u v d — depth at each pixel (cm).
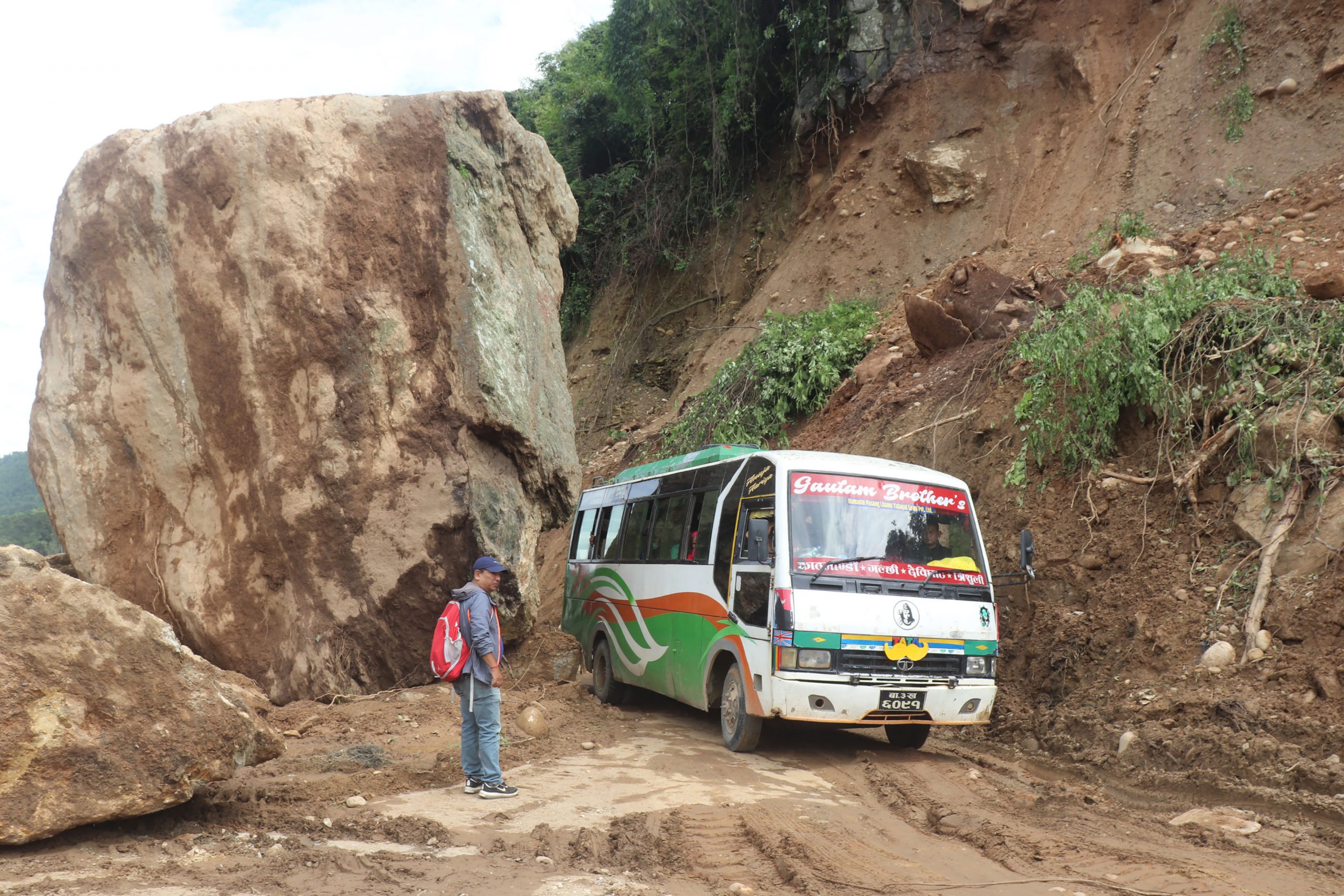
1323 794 651
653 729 1028
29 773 549
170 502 1176
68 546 1175
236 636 1144
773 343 1881
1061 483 1138
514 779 764
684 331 2520
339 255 1152
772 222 2442
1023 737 927
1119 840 608
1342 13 1587
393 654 1131
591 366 2698
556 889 498
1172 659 879
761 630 855
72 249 1195
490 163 1245
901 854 583
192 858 548
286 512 1131
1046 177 1881
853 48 2205
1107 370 1088
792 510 871
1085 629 984
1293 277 1157
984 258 1778
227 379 1152
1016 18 2031
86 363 1191
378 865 538
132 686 593
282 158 1150
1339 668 757
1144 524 1014
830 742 962
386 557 1125
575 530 1442
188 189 1161
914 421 1438
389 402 1150
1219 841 596
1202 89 1716
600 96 2877
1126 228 1529
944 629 869
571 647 1355
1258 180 1531
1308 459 904
